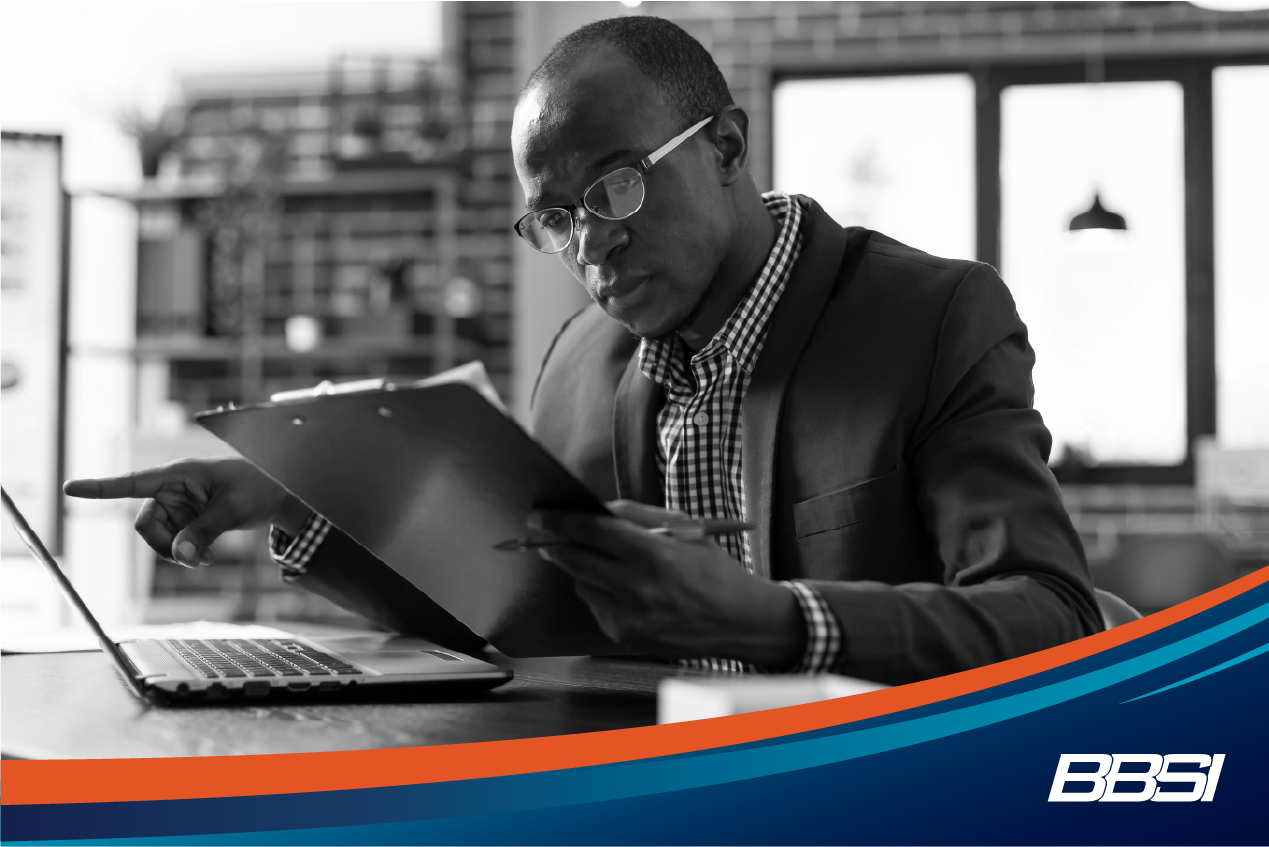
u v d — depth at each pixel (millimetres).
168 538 1181
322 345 5098
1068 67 5555
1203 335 5441
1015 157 5582
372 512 882
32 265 2438
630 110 1085
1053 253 5070
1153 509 5379
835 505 1133
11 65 5484
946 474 1059
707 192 1132
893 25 5598
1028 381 1146
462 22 5801
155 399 5461
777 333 1195
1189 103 5496
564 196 1103
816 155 5676
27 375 2428
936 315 1131
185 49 5777
